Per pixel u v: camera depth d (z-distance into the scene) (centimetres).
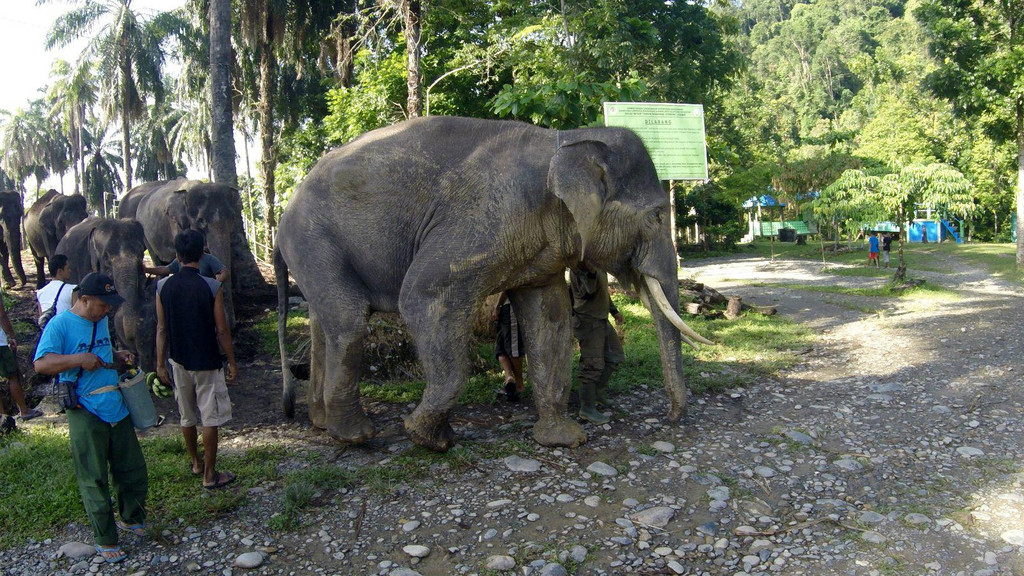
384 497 429
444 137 491
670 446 501
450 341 466
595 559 352
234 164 1313
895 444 506
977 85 1980
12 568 361
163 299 435
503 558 351
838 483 439
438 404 471
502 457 487
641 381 683
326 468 467
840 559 348
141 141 4531
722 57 2478
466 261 459
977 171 3491
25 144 5022
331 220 497
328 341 505
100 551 364
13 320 946
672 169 784
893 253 2847
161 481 457
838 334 970
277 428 581
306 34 2317
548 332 509
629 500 415
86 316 373
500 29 1573
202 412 439
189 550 374
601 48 1345
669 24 2217
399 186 483
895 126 3650
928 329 950
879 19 8744
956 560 345
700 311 1109
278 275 593
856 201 1784
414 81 1155
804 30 9038
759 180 3016
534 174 459
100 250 751
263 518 409
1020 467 456
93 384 366
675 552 357
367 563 358
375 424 577
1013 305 1172
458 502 421
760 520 390
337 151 521
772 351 848
